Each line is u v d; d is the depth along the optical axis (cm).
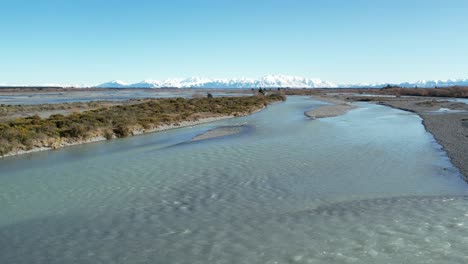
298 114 4653
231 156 1986
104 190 1434
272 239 953
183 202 1270
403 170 1619
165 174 1642
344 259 831
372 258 831
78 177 1647
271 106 6494
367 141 2370
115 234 1025
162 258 874
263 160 1867
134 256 891
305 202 1238
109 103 6806
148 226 1072
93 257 894
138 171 1714
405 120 3659
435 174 1541
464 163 1694
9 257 911
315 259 837
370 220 1055
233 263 834
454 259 816
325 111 4941
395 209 1141
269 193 1341
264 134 2803
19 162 2044
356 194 1309
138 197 1337
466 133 2572
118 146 2502
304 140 2459
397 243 901
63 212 1209
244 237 972
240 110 4975
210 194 1348
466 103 5925
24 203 1309
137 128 3206
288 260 838
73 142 2639
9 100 8962
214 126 3516
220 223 1075
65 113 4762
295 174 1588
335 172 1609
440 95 9550
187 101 6406
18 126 2848
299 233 984
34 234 1045
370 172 1599
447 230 967
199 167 1755
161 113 4397
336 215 1108
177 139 2734
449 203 1180
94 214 1183
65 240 998
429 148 2094
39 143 2444
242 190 1386
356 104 6644
